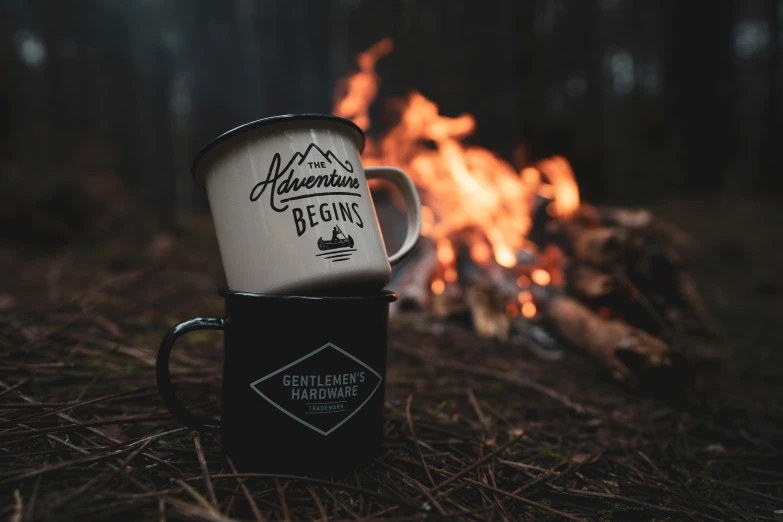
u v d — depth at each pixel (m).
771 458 0.38
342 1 2.14
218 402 0.39
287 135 0.29
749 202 2.12
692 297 0.59
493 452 0.35
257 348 0.28
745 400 0.49
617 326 0.53
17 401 0.35
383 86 1.61
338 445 0.29
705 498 0.32
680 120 2.62
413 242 0.33
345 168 0.29
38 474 0.27
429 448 0.35
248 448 0.29
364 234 0.29
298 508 0.28
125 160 2.25
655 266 0.58
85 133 1.97
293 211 0.28
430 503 0.29
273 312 0.28
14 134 1.62
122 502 0.26
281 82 2.65
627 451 0.38
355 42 1.75
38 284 0.76
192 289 0.82
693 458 0.37
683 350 0.49
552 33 2.71
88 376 0.40
